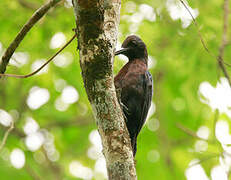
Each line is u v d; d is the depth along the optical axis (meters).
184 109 14.90
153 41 13.03
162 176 14.60
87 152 15.95
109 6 6.83
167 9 12.69
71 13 12.45
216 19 12.55
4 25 12.48
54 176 15.15
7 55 7.36
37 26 11.30
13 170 13.34
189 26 12.48
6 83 13.64
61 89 14.31
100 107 6.29
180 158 14.59
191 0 11.77
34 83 13.58
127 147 6.21
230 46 12.31
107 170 6.22
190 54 12.81
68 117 15.45
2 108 14.09
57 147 15.78
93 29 6.12
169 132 15.19
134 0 12.77
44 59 12.91
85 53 6.26
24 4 12.57
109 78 6.33
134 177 6.12
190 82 13.38
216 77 12.66
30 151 14.02
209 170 11.77
